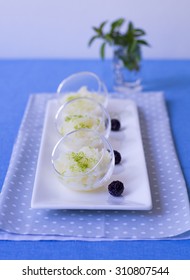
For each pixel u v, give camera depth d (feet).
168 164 1.92
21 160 1.95
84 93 2.25
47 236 1.55
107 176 1.70
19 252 1.50
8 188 1.77
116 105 2.34
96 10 3.29
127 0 3.22
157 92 2.53
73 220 1.61
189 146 2.08
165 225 1.58
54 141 2.04
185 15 3.23
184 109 2.40
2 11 3.35
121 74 2.52
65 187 1.74
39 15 3.35
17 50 3.51
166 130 2.18
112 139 2.07
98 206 1.60
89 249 1.50
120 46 2.44
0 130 2.24
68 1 3.27
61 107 2.09
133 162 1.88
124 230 1.56
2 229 1.56
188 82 2.66
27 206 1.69
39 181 1.74
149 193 1.66
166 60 2.93
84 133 1.85
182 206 1.65
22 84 2.69
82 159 1.73
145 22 3.29
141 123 2.26
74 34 3.41
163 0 3.19
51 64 2.93
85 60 2.96
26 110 2.37
